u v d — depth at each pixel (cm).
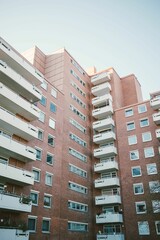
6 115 2405
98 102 4403
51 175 2950
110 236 3128
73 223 3061
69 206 3100
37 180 2730
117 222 3262
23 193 2483
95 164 3847
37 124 3012
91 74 5181
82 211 3319
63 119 3578
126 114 4084
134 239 3112
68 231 2922
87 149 3981
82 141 3922
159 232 3006
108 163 3694
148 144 3619
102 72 4838
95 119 4384
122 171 3634
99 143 4094
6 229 1972
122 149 3806
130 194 3406
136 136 3784
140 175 3459
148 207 3197
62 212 2934
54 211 2800
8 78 2600
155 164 3422
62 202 2992
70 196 3184
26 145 2720
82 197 3425
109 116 4222
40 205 2638
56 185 2970
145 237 3058
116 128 4056
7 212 2256
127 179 3534
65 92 3859
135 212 3259
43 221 2611
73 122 3831
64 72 4009
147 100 3984
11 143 2364
